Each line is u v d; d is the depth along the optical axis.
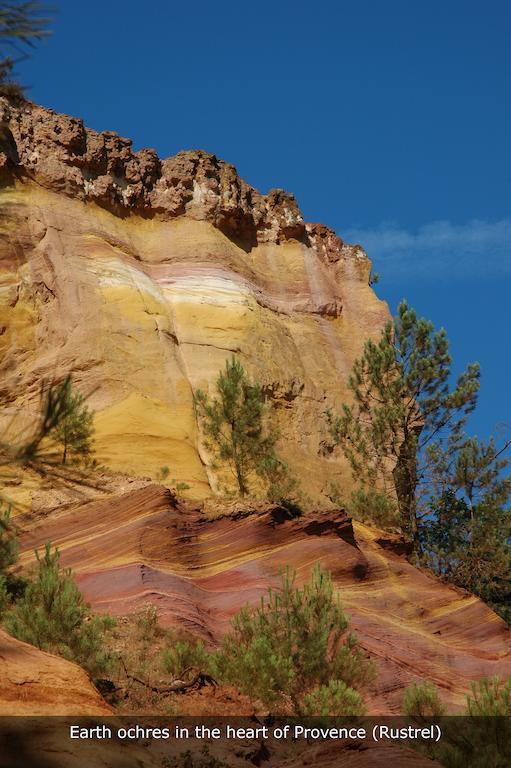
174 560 29.59
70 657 20.55
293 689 22.67
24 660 14.61
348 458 42.25
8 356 41.44
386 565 34.00
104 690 20.69
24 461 9.70
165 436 38.09
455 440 42.78
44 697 13.94
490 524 41.03
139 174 49.53
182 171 50.75
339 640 25.55
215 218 50.34
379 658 29.34
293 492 40.22
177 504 31.11
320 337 49.09
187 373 42.66
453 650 32.44
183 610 27.70
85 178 47.78
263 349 45.34
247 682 21.88
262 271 50.59
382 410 42.25
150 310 43.75
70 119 48.44
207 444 38.34
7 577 25.11
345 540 32.50
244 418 37.03
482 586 41.03
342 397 46.78
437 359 43.34
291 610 24.45
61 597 21.36
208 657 22.95
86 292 43.31
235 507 31.52
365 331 50.62
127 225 48.25
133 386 40.16
